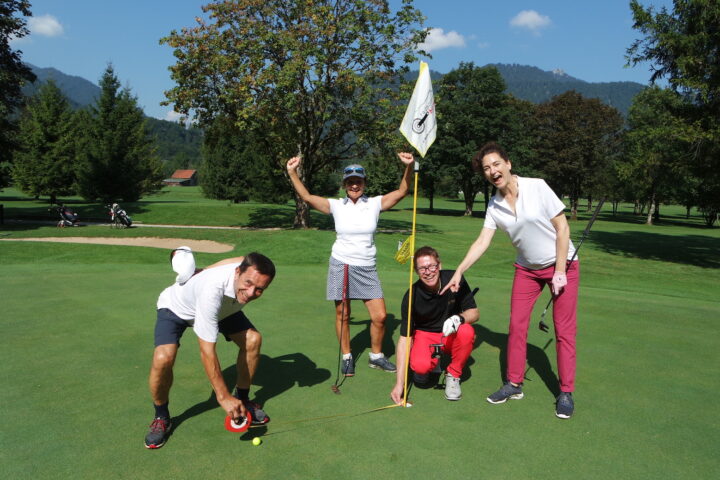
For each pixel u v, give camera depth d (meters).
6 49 23.52
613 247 24.45
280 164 24.53
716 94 18.03
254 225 27.30
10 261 13.48
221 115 23.28
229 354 4.71
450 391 3.73
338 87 21.88
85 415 3.38
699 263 19.23
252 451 2.96
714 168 19.64
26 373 4.12
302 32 20.56
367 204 4.25
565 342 3.55
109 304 6.48
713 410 3.63
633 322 6.10
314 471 2.75
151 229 22.02
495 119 45.75
